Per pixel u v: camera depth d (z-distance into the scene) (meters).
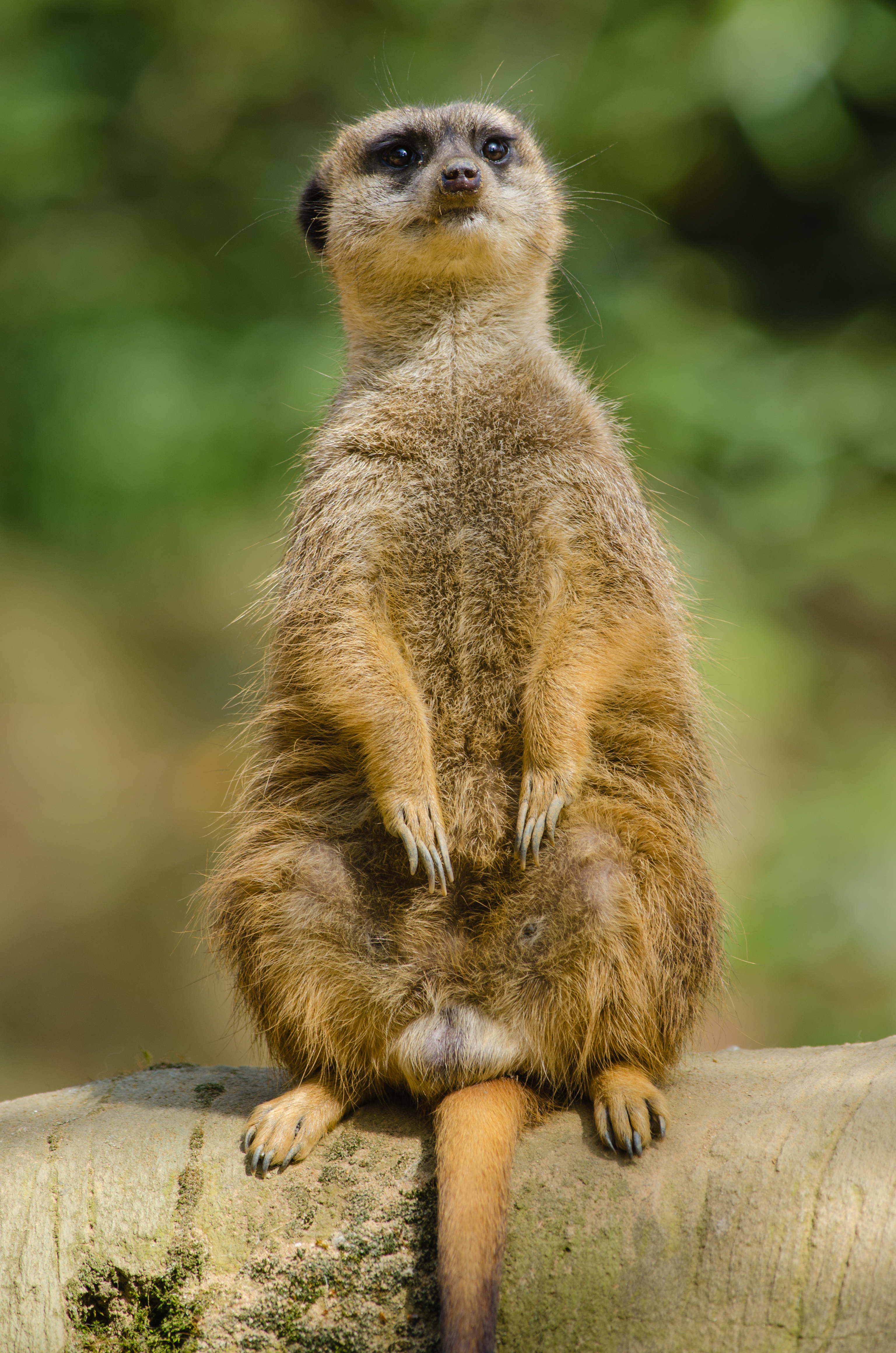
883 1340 4.94
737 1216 5.36
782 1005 13.69
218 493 15.63
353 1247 5.80
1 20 16.59
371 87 16.52
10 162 16.20
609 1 16.28
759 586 15.91
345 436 7.25
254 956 6.52
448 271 7.41
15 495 16.05
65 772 17.30
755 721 14.63
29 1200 6.12
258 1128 6.14
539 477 6.95
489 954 6.33
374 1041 6.40
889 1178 5.27
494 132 8.05
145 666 18.59
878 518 16.23
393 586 6.97
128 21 16.94
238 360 15.86
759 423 15.48
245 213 16.81
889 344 17.00
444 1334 5.26
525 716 6.50
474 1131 5.75
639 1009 6.21
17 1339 5.94
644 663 6.74
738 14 14.78
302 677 6.82
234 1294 5.85
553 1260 5.54
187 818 16.64
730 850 13.45
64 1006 14.98
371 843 6.62
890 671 17.14
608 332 15.66
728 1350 5.12
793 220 18.34
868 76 16.22
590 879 6.26
